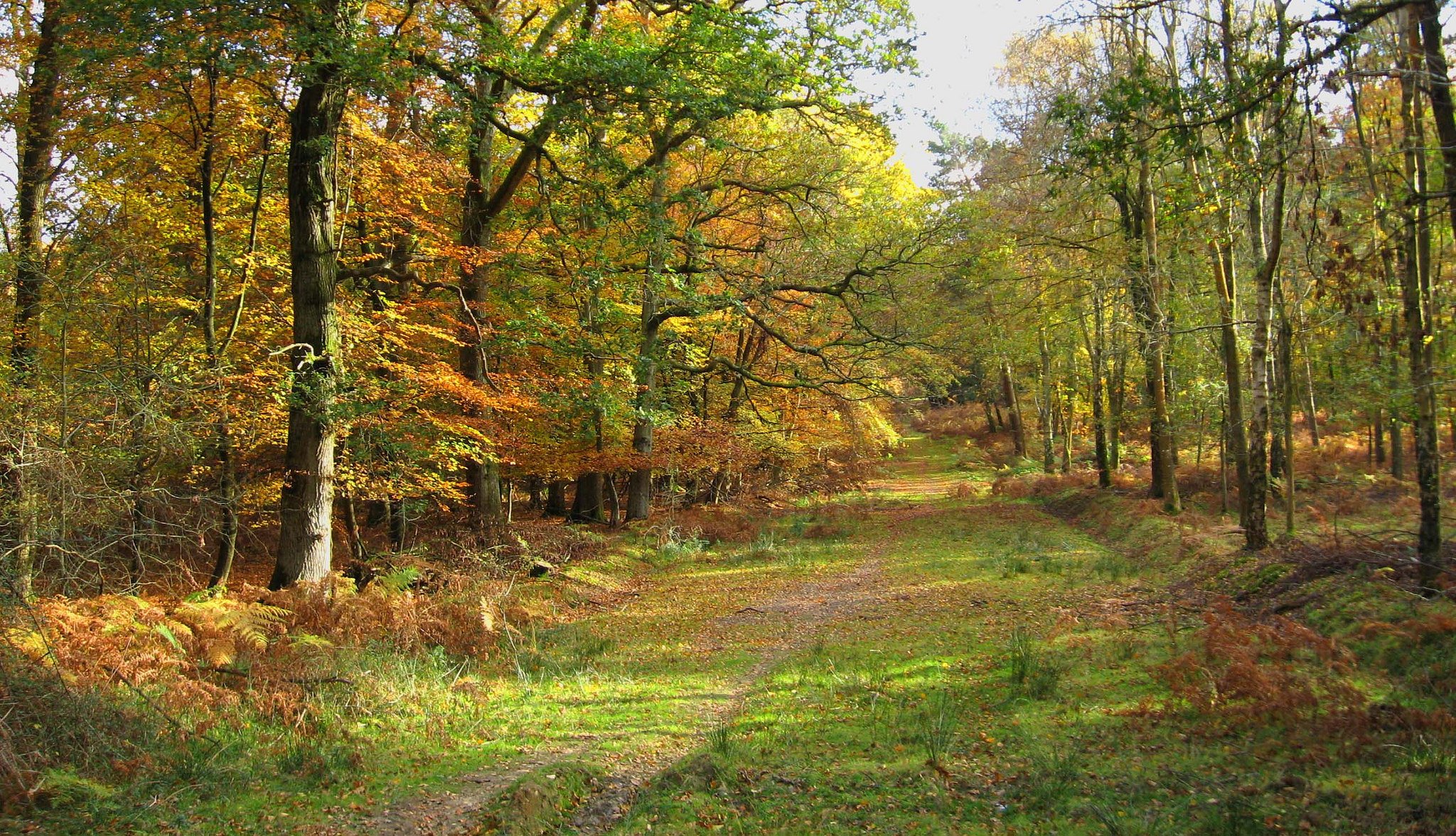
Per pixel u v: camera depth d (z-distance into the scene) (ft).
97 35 32.17
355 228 49.65
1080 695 24.59
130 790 17.90
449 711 25.93
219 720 22.90
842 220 67.77
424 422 45.93
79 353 36.42
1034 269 75.87
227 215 46.03
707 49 39.78
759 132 65.87
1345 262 27.76
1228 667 22.15
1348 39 20.75
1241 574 38.52
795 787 19.17
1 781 16.43
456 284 46.01
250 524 53.21
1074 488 96.27
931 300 75.51
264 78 36.55
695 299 49.88
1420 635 23.40
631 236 45.73
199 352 38.88
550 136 47.42
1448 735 17.74
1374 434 77.36
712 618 43.42
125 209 40.60
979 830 16.28
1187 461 90.89
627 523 73.72
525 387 49.24
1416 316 30.48
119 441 30.63
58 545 25.50
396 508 54.03
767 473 110.01
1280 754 18.76
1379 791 16.03
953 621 38.29
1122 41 59.21
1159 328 61.72
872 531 79.41
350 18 33.68
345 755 21.38
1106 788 17.78
